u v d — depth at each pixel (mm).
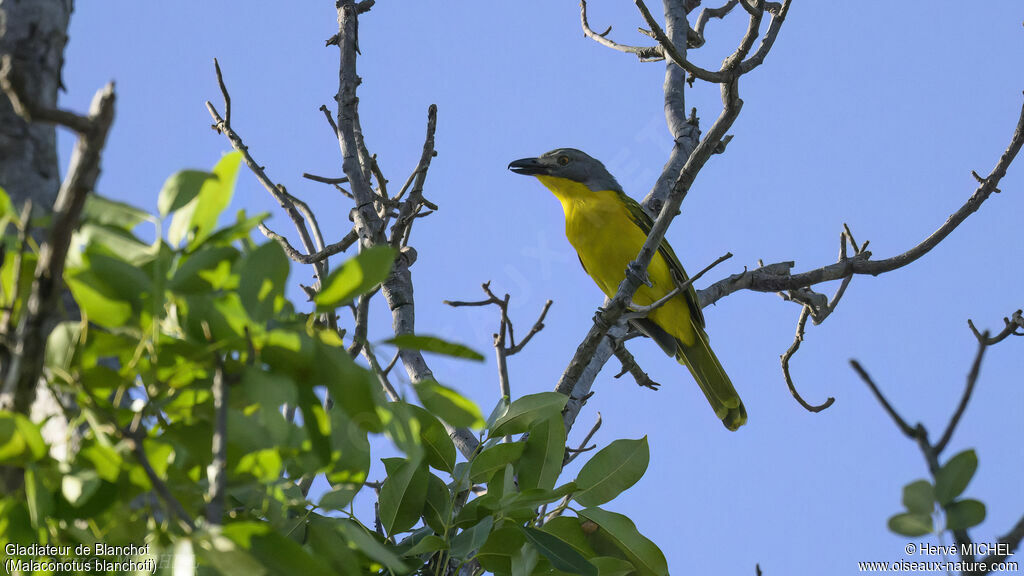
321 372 4707
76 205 3773
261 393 4477
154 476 4211
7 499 4586
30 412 4473
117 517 4785
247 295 4570
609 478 7379
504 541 7105
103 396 4762
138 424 4336
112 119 3770
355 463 5930
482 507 7145
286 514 6094
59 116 3666
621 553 7379
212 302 4559
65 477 4453
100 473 4559
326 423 4820
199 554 4074
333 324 7320
